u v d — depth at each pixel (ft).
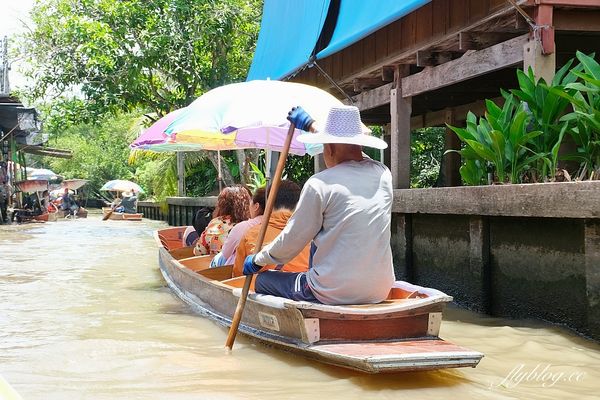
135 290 24.25
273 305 13.74
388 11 24.41
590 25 21.91
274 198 15.66
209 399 11.18
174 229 35.32
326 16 30.32
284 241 13.58
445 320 18.80
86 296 22.85
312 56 30.86
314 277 13.65
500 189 18.40
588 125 18.15
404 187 29.63
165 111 71.36
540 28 20.54
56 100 70.18
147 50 64.44
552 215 16.24
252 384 12.09
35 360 13.88
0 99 65.72
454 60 25.44
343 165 13.67
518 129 19.35
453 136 40.34
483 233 19.81
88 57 67.05
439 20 25.54
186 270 20.79
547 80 20.57
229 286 17.03
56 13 68.69
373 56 31.27
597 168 18.34
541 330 16.69
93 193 156.46
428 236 23.75
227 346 14.83
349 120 13.75
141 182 121.70
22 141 88.12
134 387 11.87
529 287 18.08
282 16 38.24
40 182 82.99
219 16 64.54
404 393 11.62
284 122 19.33
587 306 15.70
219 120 19.85
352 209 13.30
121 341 15.72
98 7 66.64
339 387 11.93
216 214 24.21
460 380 12.51
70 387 11.89
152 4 65.51
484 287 19.81
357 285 13.37
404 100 29.66
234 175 75.72
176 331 16.92
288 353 14.26
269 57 38.83
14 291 24.03
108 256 37.55
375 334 13.24
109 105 69.21
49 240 50.52
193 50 65.41
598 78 18.38
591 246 15.42
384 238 13.61
